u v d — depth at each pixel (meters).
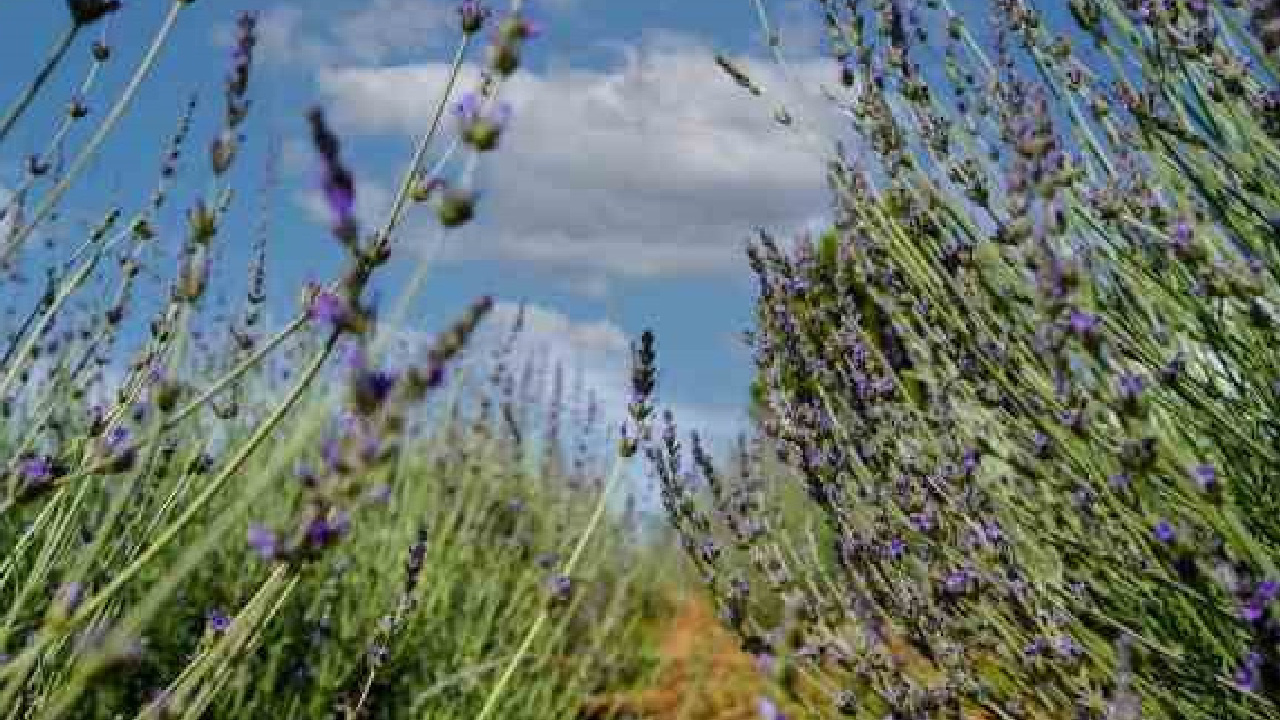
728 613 2.39
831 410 2.69
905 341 2.74
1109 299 2.38
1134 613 2.26
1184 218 2.09
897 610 2.49
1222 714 2.10
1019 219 1.75
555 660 4.45
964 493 2.40
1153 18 2.20
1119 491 1.90
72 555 2.05
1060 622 2.22
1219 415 2.09
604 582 5.60
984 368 2.41
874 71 2.56
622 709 4.61
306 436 1.07
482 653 4.25
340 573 3.82
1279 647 1.67
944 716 2.33
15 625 1.68
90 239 2.10
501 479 5.58
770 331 2.86
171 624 3.10
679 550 5.77
